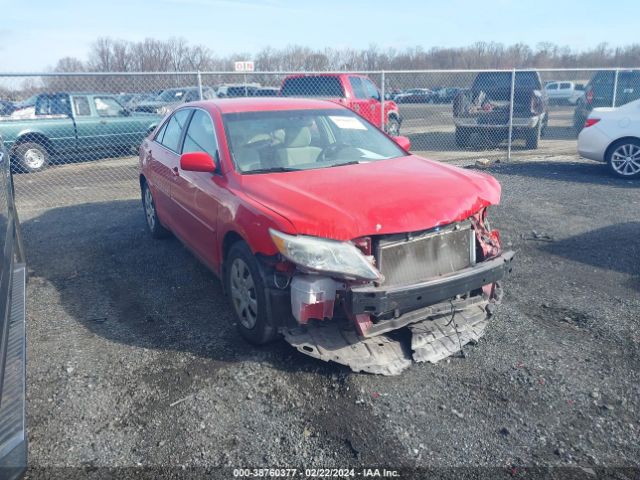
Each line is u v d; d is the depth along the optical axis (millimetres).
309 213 3236
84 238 6699
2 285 2521
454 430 2889
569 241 5957
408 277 3375
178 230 5250
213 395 3238
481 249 3779
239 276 3793
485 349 3674
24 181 11016
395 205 3348
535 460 2664
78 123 12164
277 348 3754
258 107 4766
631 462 2639
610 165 9453
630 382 3266
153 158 5797
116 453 2777
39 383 3406
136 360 3658
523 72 12547
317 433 2893
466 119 13070
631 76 13383
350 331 3541
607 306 4309
